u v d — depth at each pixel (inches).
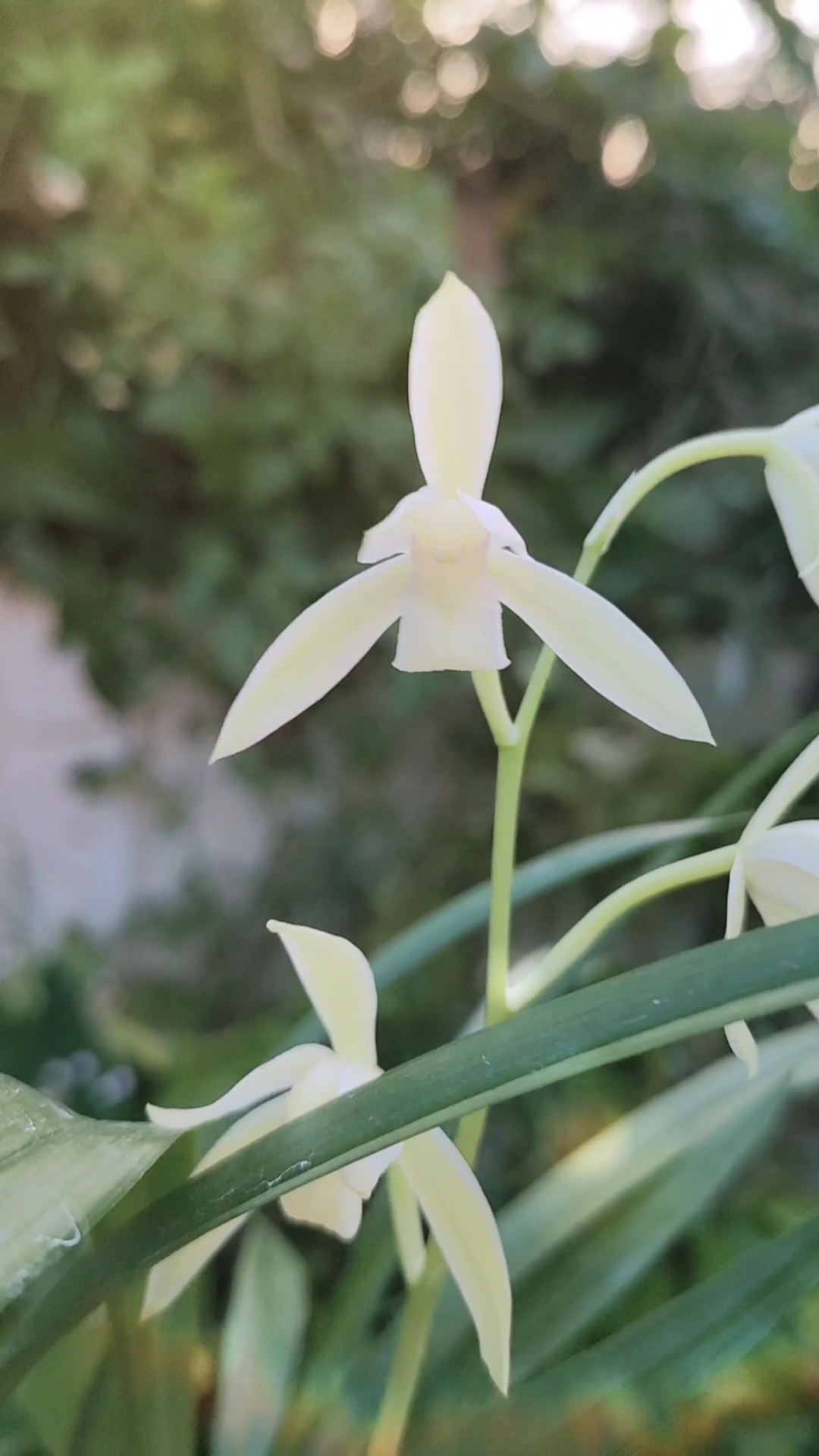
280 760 19.1
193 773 19.1
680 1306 9.8
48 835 18.4
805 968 7.6
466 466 9.1
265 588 16.9
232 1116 10.2
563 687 18.1
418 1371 9.8
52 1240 7.5
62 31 13.8
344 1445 10.0
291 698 9.2
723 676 19.5
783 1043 11.7
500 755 9.4
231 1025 18.9
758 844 8.8
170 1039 14.6
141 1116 12.6
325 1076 8.8
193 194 14.4
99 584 16.8
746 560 18.8
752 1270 9.9
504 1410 9.7
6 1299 7.4
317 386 15.7
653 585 18.7
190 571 16.7
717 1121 11.2
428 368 9.0
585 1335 12.1
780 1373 10.8
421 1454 9.8
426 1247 9.8
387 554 9.3
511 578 9.3
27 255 14.5
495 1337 9.0
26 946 17.6
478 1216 9.0
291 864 19.5
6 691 17.6
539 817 18.5
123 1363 9.3
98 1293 8.0
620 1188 10.9
